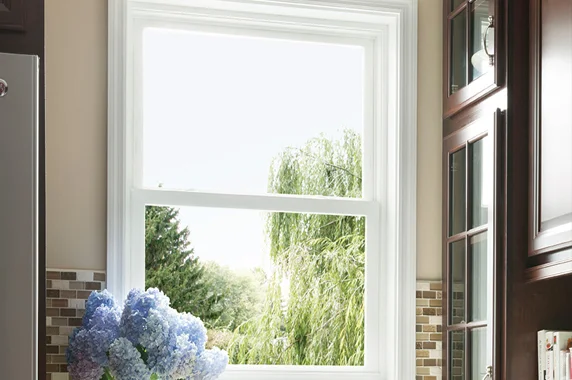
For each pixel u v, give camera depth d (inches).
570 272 80.4
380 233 108.8
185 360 84.7
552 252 84.5
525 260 88.7
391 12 106.3
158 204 102.2
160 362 83.9
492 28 91.8
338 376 104.9
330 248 108.4
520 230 88.7
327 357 106.7
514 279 88.6
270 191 107.4
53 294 94.1
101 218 96.7
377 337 107.2
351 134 110.5
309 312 106.8
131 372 81.9
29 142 63.2
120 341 82.7
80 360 85.0
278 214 107.2
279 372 103.4
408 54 106.4
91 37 98.1
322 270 107.9
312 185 108.9
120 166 97.3
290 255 107.0
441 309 104.8
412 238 104.7
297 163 108.7
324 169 109.5
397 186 105.3
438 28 108.0
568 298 89.5
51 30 97.3
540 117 86.6
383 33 110.0
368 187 109.9
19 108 63.2
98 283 95.7
